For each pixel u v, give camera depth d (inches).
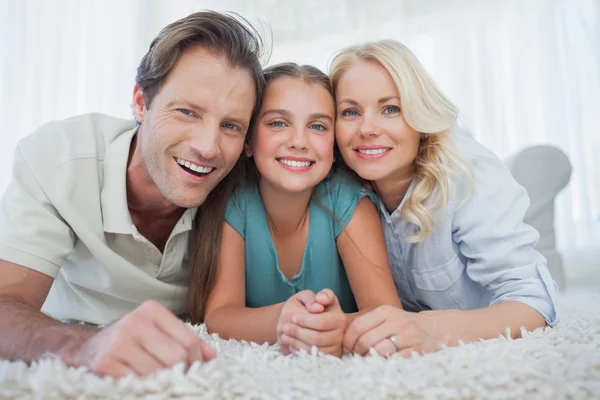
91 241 36.4
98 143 38.9
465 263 42.1
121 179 37.1
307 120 38.5
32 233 34.0
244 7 116.2
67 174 35.8
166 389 20.7
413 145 39.9
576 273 96.3
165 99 34.3
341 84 40.1
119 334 22.4
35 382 20.0
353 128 39.8
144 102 36.7
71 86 103.0
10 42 100.5
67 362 23.4
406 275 44.0
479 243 39.0
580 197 103.3
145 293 39.4
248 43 36.4
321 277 42.0
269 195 40.9
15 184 35.9
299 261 42.5
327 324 28.6
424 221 39.3
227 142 35.2
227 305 38.0
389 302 37.7
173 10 110.1
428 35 114.9
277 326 30.2
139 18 106.7
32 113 100.6
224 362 23.6
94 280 39.2
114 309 40.9
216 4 114.5
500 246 38.2
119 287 38.9
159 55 34.6
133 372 22.0
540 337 30.2
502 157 109.3
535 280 36.5
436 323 31.3
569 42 109.3
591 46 107.6
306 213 42.0
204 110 34.0
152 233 40.9
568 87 108.3
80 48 104.0
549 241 74.2
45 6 102.5
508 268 37.7
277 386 21.6
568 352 25.2
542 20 110.5
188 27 34.5
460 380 21.5
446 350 26.3
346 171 43.7
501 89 111.3
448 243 40.5
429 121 38.9
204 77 33.7
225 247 40.2
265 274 42.1
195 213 40.7
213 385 21.0
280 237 42.5
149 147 35.2
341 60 40.6
